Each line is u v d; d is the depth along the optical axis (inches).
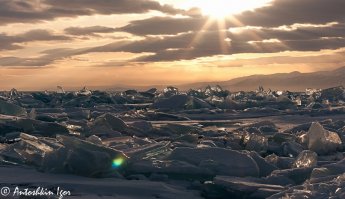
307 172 362.9
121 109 1561.3
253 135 543.5
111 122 757.3
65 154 387.9
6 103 1019.3
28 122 713.6
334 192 276.1
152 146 441.1
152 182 359.6
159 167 389.1
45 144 448.8
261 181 355.6
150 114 1190.9
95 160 373.1
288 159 434.0
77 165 374.9
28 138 461.7
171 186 357.1
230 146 564.4
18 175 370.0
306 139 561.9
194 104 1493.6
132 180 368.2
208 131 768.9
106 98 1881.2
